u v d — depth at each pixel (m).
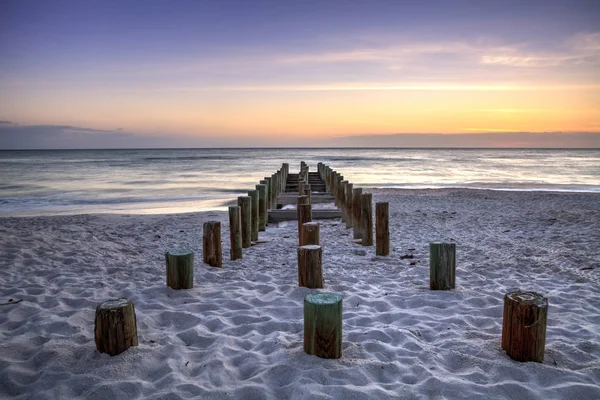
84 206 16.92
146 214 13.45
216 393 2.76
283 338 3.60
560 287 5.16
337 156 86.69
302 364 3.09
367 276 5.72
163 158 76.31
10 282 5.25
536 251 7.11
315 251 4.86
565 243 7.70
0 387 2.87
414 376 3.00
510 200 16.02
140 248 7.66
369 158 73.06
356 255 7.11
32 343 3.48
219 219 12.02
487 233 9.06
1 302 4.46
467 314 4.29
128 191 22.52
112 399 2.71
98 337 3.20
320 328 3.15
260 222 9.56
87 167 46.00
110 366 3.04
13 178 30.98
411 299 4.66
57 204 17.55
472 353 3.34
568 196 17.39
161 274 5.79
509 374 3.00
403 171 38.50
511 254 6.99
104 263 6.29
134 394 2.77
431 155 92.19
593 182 26.94
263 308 4.39
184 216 12.76
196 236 9.23
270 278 5.57
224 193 21.58
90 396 2.73
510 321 3.20
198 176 33.31
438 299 4.68
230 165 51.00
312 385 2.80
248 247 7.72
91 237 8.23
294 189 17.66
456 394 2.77
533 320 3.10
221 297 4.72
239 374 3.07
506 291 5.05
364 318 4.12
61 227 9.97
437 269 4.94
